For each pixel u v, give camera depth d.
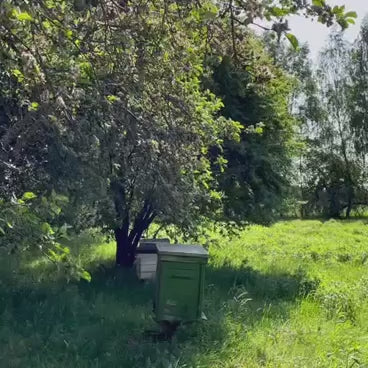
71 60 4.87
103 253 12.73
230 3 3.24
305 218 37.62
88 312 7.50
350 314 8.07
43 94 4.54
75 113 5.39
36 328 6.77
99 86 5.01
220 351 6.12
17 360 5.76
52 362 5.77
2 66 4.94
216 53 4.84
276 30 2.88
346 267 12.98
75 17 4.43
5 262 10.34
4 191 5.20
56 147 6.03
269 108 11.88
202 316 6.52
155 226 12.75
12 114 5.98
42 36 4.51
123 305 7.89
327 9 2.96
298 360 5.93
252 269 11.38
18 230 3.86
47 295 8.10
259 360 5.99
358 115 40.25
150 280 9.37
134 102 5.50
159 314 6.43
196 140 5.88
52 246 3.91
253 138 11.78
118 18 4.53
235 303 8.01
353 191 39.47
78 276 4.03
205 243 10.23
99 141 5.79
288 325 7.25
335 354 6.21
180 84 5.98
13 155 5.34
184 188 7.42
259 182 11.90
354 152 40.28
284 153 12.59
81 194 6.59
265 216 12.32
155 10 4.52
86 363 5.74
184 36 4.93
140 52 4.90
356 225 27.19
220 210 10.48
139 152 5.89
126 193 8.70
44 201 3.97
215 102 8.98
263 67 11.32
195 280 6.44
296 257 14.18
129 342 6.37
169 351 6.11
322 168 40.22
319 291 9.26
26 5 3.45
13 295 8.05
